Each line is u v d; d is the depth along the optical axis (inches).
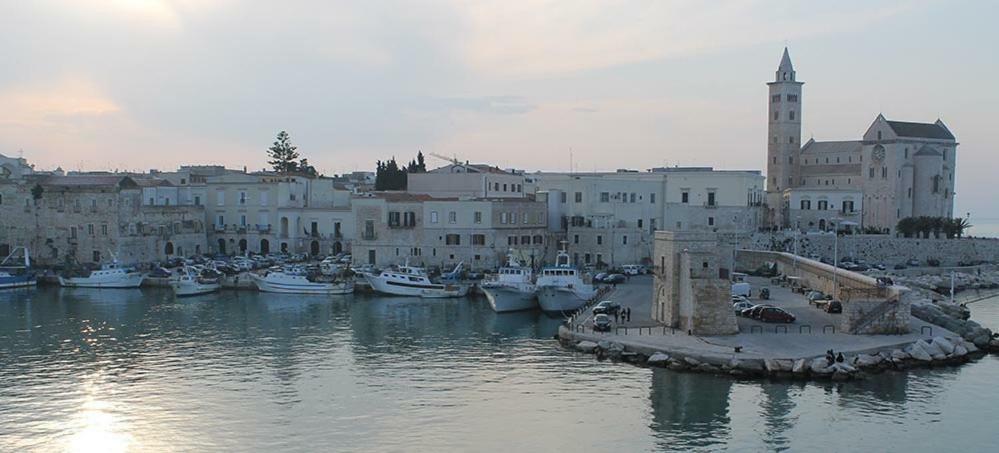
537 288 4323.3
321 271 5516.7
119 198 5959.6
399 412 2491.4
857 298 3353.8
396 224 5684.1
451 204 5580.7
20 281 5403.5
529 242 5831.7
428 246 5629.9
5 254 6102.4
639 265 5841.5
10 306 4581.7
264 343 3494.1
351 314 4311.0
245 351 3326.8
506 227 5634.8
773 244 6786.4
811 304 4121.6
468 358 3181.6
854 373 2790.4
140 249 6122.1
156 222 6289.4
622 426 2363.4
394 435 2292.1
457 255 5590.6
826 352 2925.7
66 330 3794.3
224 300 4862.2
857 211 7623.0
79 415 2466.8
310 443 2230.6
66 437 2281.0
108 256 5964.6
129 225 6048.2
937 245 6978.4
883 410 2492.6
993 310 4712.1
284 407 2544.3
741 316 3700.8
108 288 5393.7
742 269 6269.7
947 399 2596.0
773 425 2365.9
